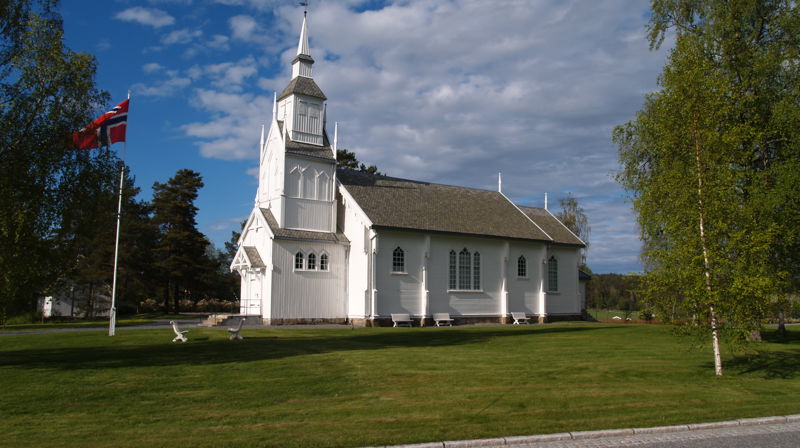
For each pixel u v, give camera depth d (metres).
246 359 21.56
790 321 61.75
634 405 14.95
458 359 22.48
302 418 13.25
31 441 11.23
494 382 17.73
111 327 31.83
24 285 20.47
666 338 32.06
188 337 30.53
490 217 53.88
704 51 30.50
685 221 19.48
